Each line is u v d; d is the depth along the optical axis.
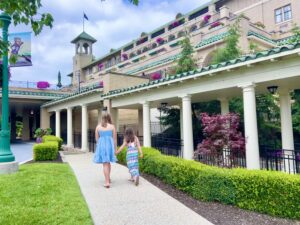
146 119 11.55
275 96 13.59
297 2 23.72
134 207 4.73
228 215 4.48
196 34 21.52
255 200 4.63
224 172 5.10
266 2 26.12
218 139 7.10
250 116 7.17
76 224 3.79
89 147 16.34
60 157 12.03
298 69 6.23
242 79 7.43
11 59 3.74
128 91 11.98
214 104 14.67
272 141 13.66
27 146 19.69
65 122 24.83
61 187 5.77
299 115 11.91
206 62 18.92
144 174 7.80
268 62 6.73
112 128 6.38
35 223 3.77
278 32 21.88
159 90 10.73
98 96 14.74
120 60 38.94
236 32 15.62
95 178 7.15
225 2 29.53
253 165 6.98
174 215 4.35
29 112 27.45
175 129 16.62
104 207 4.71
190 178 5.71
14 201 4.74
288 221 4.20
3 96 7.58
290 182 4.30
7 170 7.19
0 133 7.49
